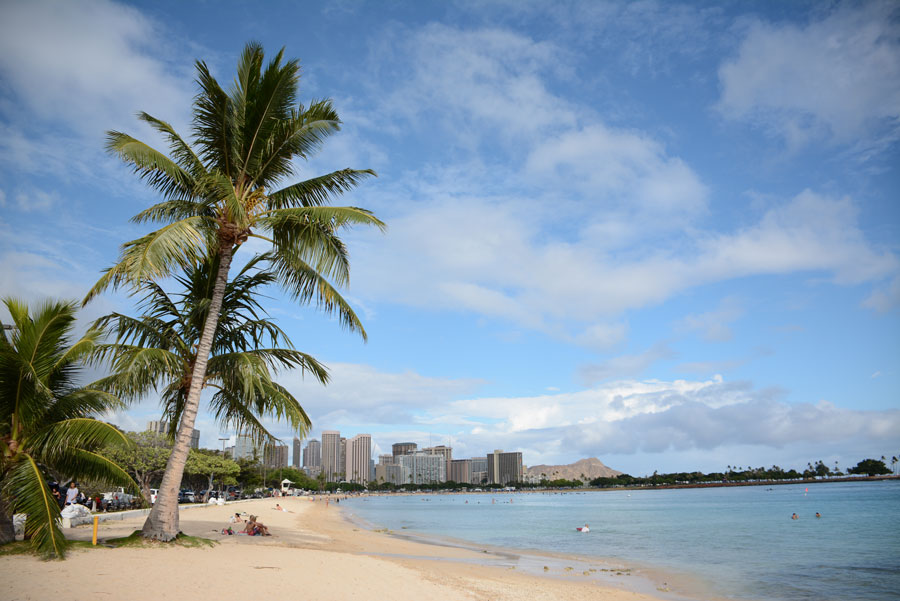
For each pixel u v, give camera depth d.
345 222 16.20
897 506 82.31
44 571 11.80
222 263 16.89
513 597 15.23
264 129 17.27
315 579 13.87
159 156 15.91
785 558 29.02
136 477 45.88
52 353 15.16
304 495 178.25
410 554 26.55
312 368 17.86
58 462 15.21
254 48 16.91
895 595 19.03
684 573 23.70
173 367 15.99
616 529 51.44
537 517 74.88
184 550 15.62
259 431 19.09
